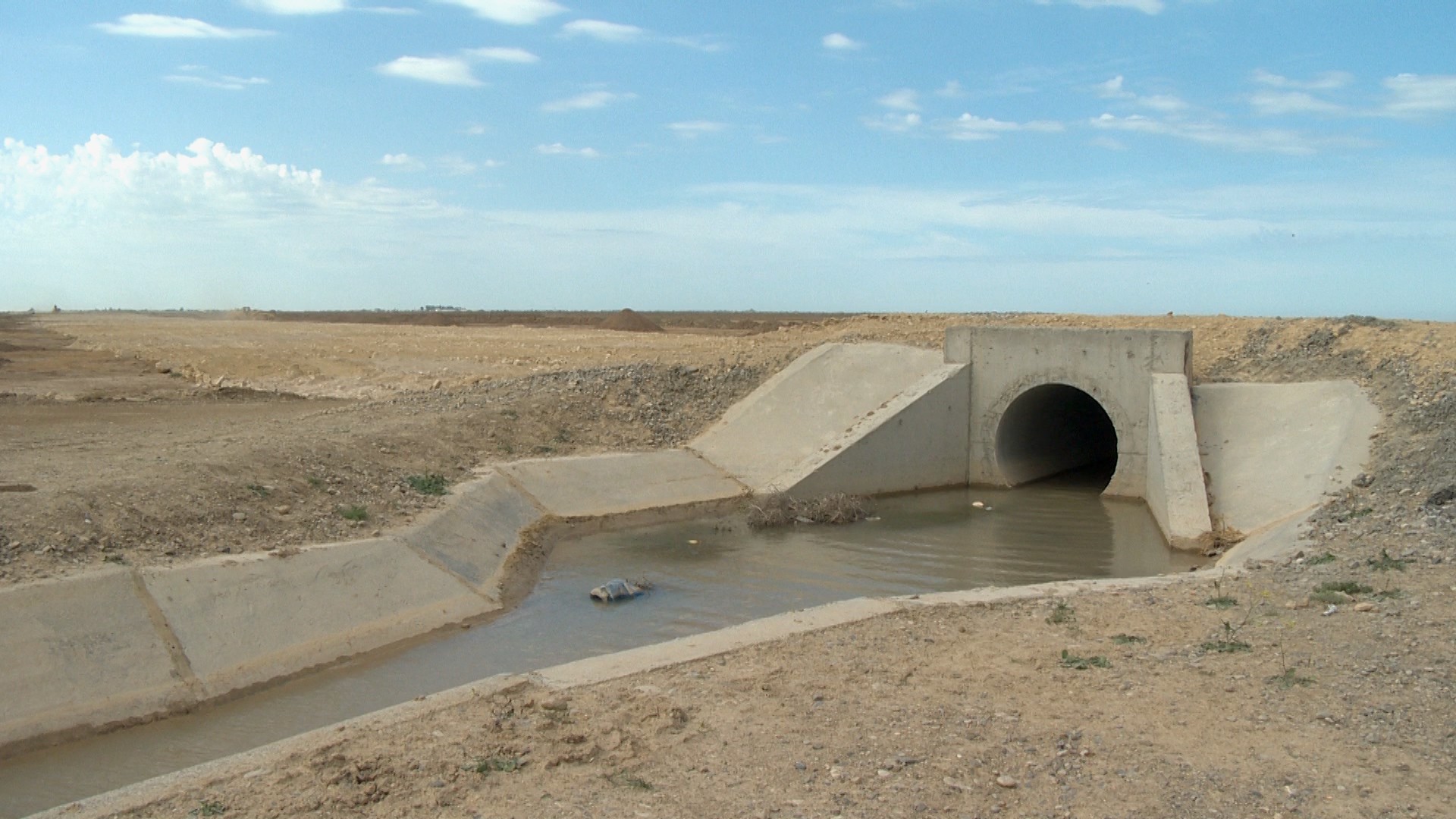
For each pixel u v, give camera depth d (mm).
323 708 12031
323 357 42219
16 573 12430
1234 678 10000
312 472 18891
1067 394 31250
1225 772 7895
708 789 7793
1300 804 7348
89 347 49438
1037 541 21438
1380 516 16469
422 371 38344
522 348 44156
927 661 10891
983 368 28266
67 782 10008
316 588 14492
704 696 9914
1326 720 8820
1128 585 14352
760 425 28203
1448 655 10164
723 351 36531
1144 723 8930
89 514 14438
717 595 17234
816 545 21000
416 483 20109
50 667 11359
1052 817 7223
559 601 16859
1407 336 25734
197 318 105438
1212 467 23500
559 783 7961
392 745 8828
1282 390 25219
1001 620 12609
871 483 26359
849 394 28828
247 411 29391
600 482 24016
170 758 10602
